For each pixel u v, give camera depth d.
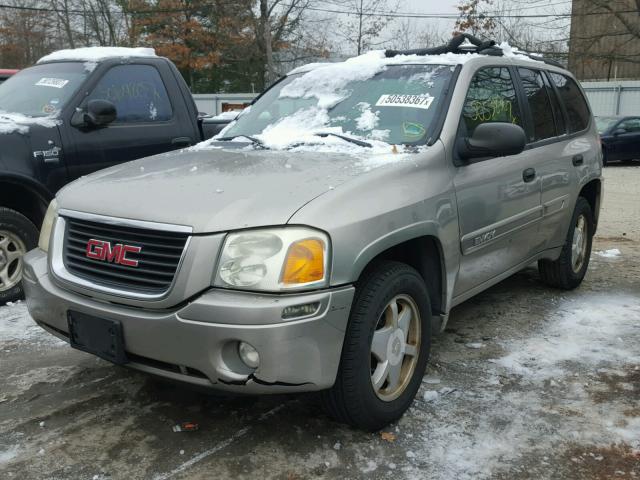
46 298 3.07
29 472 2.81
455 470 2.82
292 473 2.80
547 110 4.89
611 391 3.58
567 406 3.41
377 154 3.40
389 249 3.26
